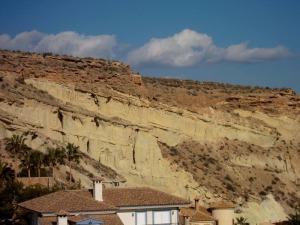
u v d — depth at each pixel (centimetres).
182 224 7569
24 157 11306
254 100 19550
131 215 6838
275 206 16238
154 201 6962
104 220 6316
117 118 14975
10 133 12381
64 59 15538
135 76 16312
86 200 6581
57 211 6194
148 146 14888
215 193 15762
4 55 14788
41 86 14175
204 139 17625
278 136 19262
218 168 16875
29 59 15075
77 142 13738
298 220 10469
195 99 18400
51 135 13400
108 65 16312
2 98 12762
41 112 13375
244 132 18612
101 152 14075
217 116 18275
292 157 18875
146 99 16088
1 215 7925
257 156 18212
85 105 14612
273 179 17825
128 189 7212
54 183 10625
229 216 9706
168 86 18975
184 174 15650
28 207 6675
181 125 17138
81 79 14900
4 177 10131
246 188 16838
